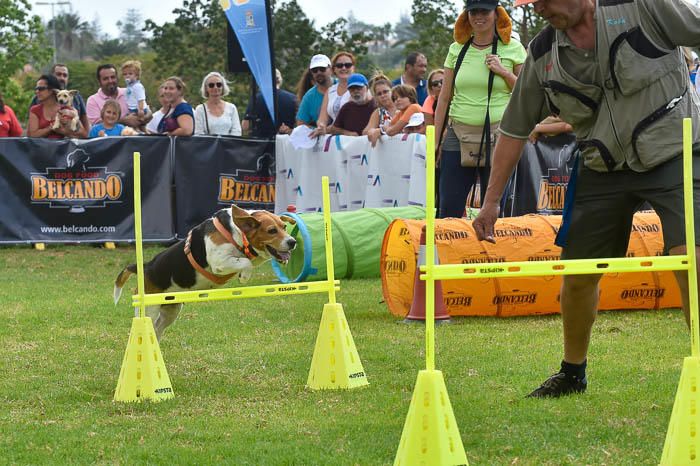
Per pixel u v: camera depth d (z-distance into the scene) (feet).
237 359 19.92
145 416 15.40
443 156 28.14
